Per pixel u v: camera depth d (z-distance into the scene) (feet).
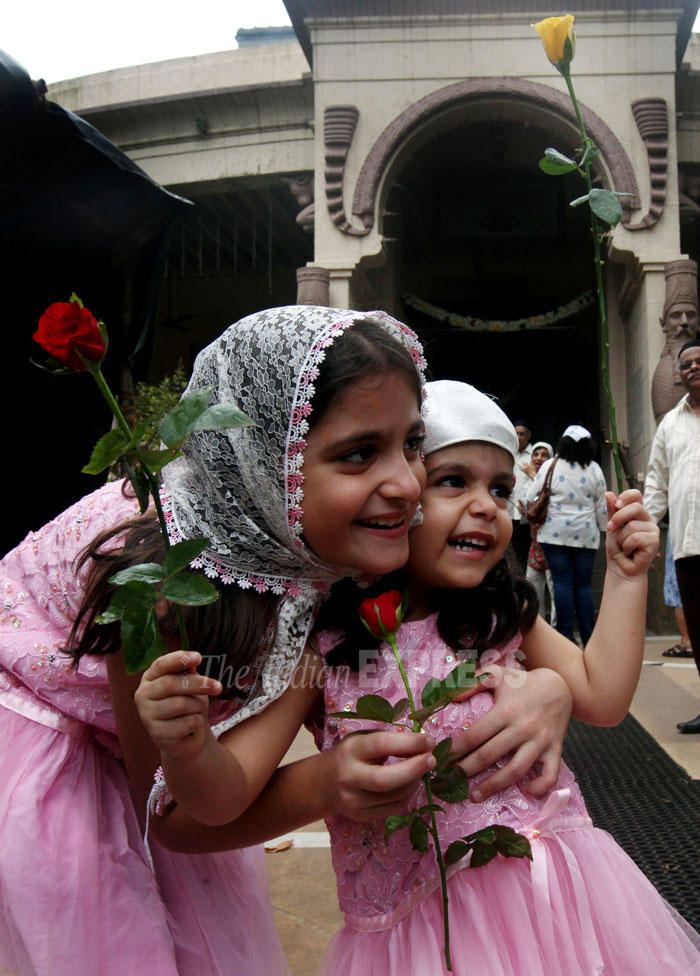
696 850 7.81
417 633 4.60
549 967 3.86
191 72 34.14
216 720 4.50
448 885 4.08
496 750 4.18
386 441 3.78
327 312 4.02
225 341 4.15
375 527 3.86
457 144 35.94
